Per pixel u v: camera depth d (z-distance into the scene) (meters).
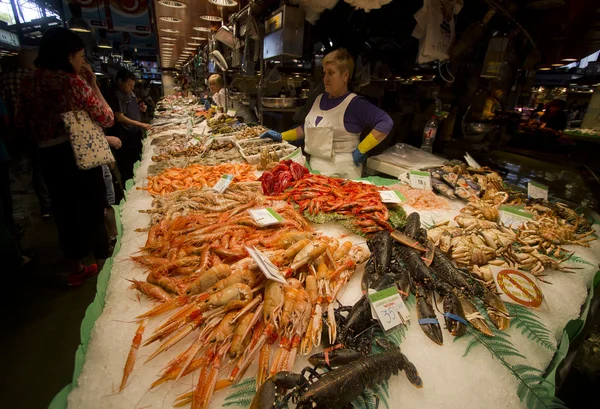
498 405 1.14
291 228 2.07
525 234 2.26
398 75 5.57
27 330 2.85
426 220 2.52
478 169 3.42
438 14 3.28
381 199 2.46
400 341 1.37
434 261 1.83
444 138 4.79
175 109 9.79
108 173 4.66
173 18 6.39
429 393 1.17
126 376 1.12
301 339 1.29
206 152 4.28
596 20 3.29
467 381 1.22
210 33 7.51
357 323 1.34
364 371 1.10
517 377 1.21
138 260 1.77
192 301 1.41
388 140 5.65
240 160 3.90
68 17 10.22
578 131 3.39
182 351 1.28
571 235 2.32
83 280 3.39
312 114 3.78
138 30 10.68
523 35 3.66
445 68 4.33
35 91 2.54
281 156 3.91
